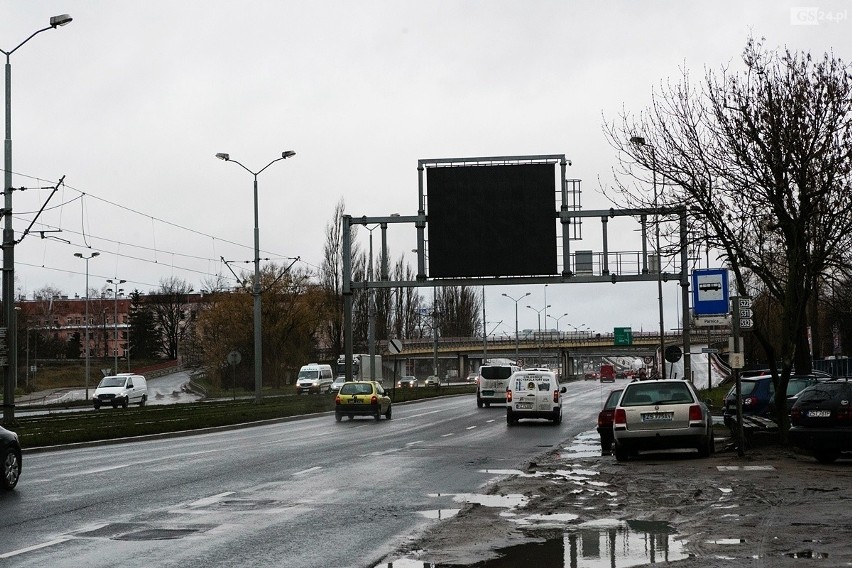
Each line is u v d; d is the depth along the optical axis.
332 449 25.34
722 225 22.34
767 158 21.38
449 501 14.31
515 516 12.62
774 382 23.27
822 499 13.59
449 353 116.62
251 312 90.88
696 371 90.56
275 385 91.31
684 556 9.51
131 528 11.84
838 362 52.31
